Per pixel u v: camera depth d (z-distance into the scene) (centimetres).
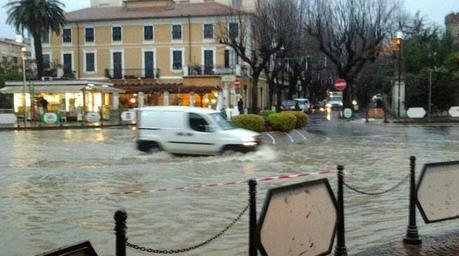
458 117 4259
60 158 1920
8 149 2292
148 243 778
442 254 648
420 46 5716
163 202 1075
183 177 1412
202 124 1894
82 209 1021
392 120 4300
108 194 1173
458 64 4825
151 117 1953
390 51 5575
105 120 4750
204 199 1101
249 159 1798
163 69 6881
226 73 6334
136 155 1956
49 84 4784
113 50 7000
